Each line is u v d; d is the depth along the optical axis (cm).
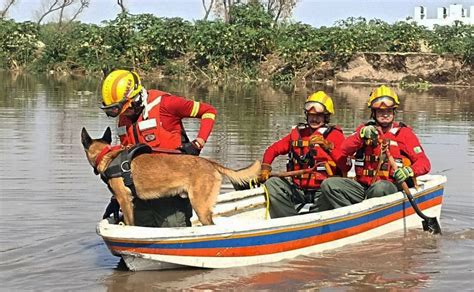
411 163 743
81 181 951
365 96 2497
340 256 663
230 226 616
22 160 1094
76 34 3903
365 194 734
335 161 739
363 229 708
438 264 643
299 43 3478
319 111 729
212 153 1188
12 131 1405
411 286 584
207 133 646
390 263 645
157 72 3606
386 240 717
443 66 3338
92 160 618
